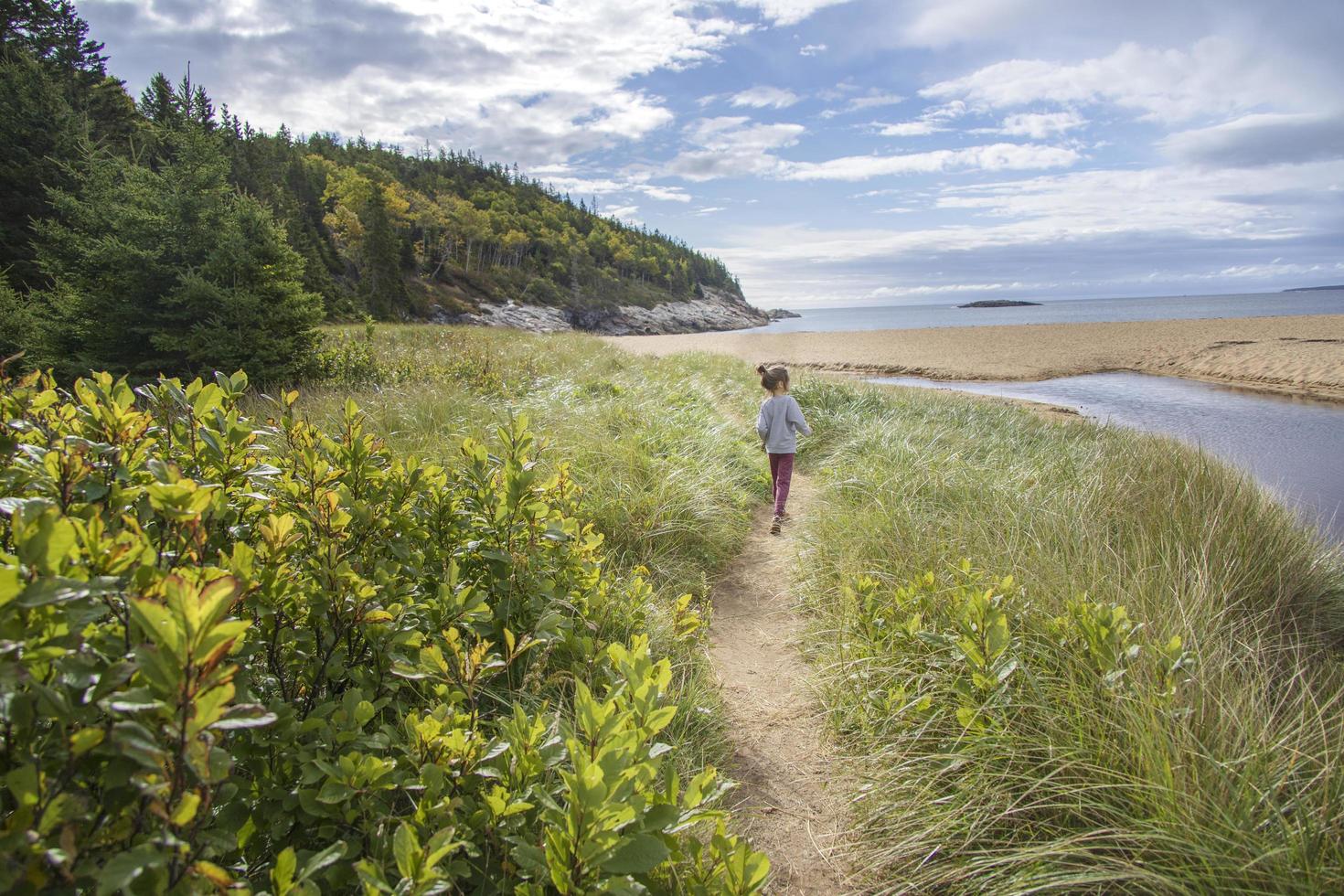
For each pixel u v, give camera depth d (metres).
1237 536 4.51
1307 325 31.48
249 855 1.60
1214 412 14.59
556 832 1.44
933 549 4.29
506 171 171.25
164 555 1.52
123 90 28.86
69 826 0.93
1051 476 6.30
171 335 10.45
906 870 2.25
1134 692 2.45
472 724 1.93
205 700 0.95
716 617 4.43
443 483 2.80
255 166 50.81
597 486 5.34
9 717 0.95
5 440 1.61
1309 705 2.65
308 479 2.21
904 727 2.86
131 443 1.91
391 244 61.94
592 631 2.99
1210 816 2.02
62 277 11.55
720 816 1.70
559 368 13.30
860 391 12.36
